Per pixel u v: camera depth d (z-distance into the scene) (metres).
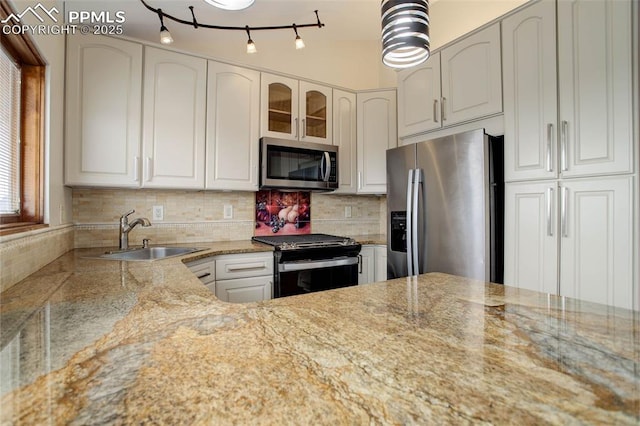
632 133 1.41
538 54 1.76
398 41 1.16
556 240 1.67
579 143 1.58
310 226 3.20
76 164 1.93
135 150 2.11
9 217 1.36
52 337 0.63
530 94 1.80
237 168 2.50
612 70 1.48
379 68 3.57
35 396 0.43
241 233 2.83
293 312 0.80
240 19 2.46
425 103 2.49
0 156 1.31
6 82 1.35
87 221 2.24
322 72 3.28
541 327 0.70
